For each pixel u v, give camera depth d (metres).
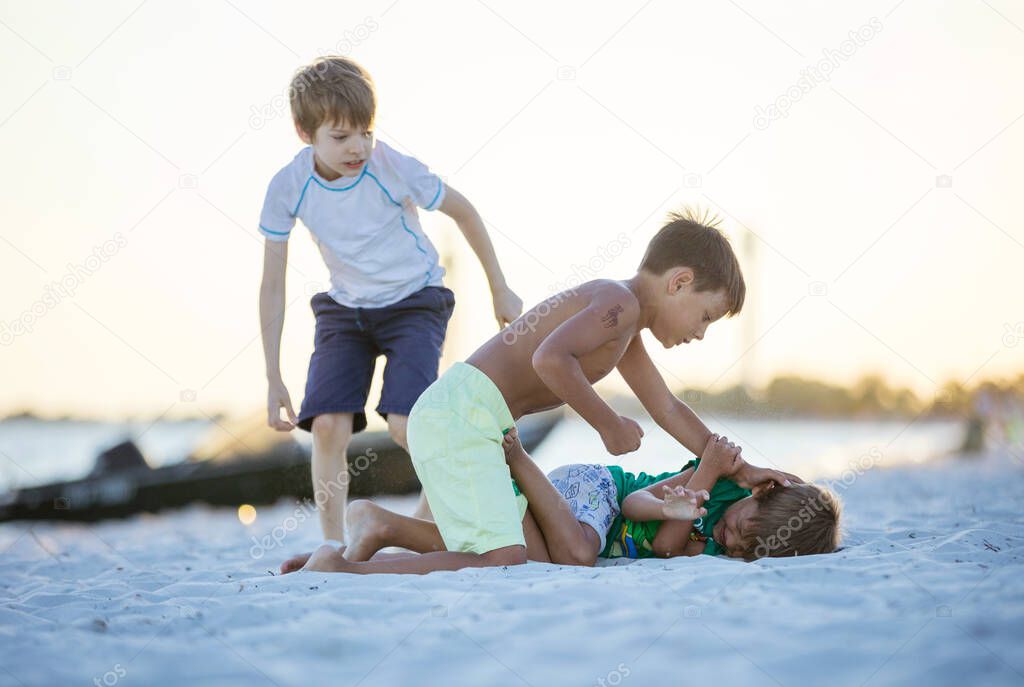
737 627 2.61
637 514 4.38
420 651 2.50
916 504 7.25
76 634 2.73
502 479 4.01
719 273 4.19
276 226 4.96
